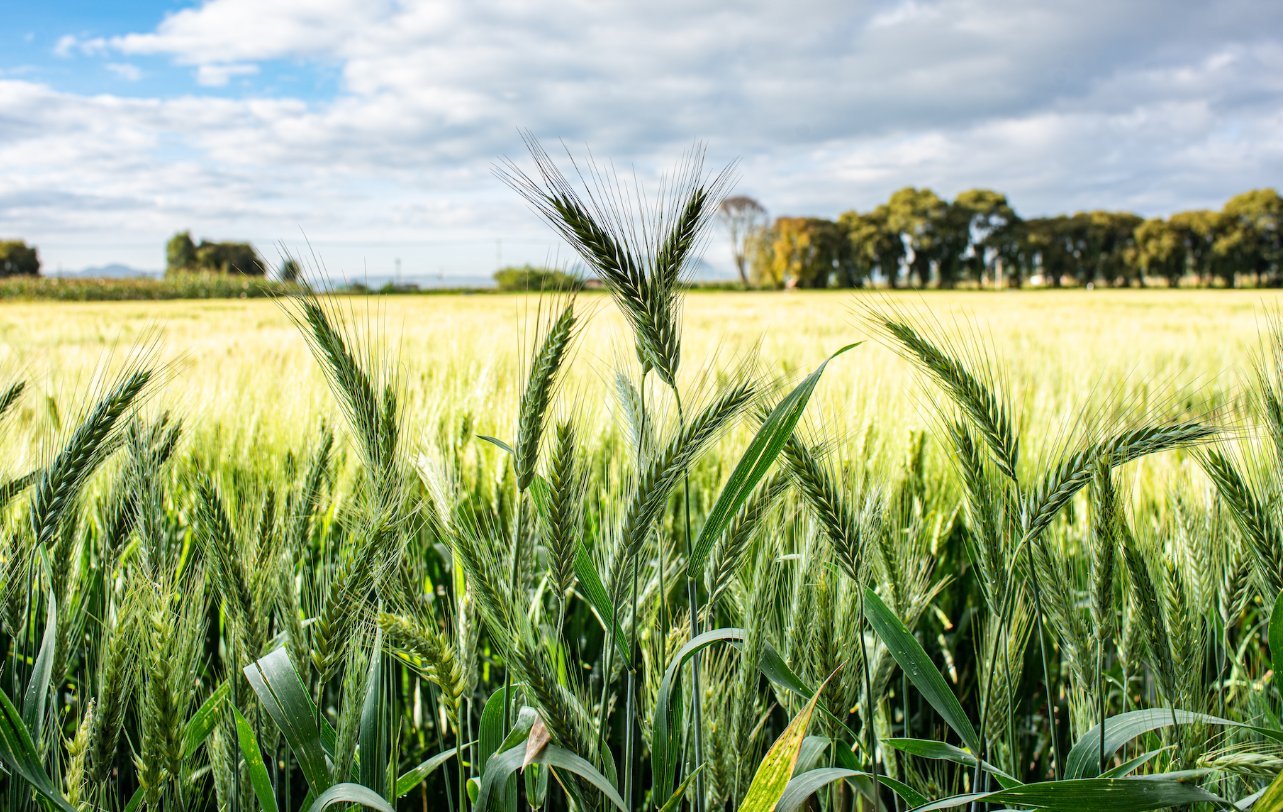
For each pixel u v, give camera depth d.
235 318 22.73
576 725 1.45
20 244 108.81
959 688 3.00
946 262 105.06
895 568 1.98
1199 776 1.43
